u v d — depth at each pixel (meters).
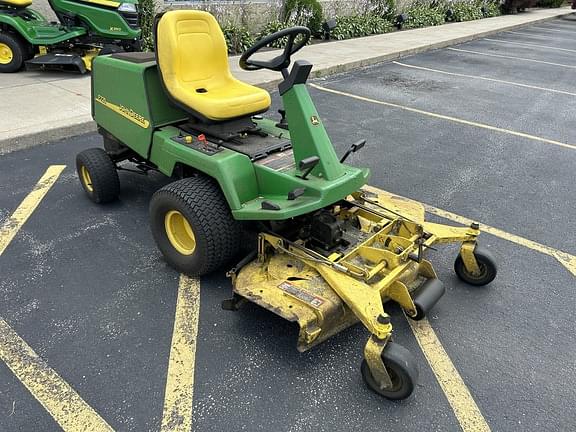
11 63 7.71
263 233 3.03
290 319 2.49
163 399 2.48
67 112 6.11
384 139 6.16
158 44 3.38
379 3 15.20
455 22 18.62
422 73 10.04
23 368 2.62
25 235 3.82
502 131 6.70
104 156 4.12
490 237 4.07
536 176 5.29
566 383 2.69
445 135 6.42
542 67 11.41
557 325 3.12
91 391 2.50
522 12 24.89
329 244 3.01
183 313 3.07
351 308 2.54
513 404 2.54
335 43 12.12
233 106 3.28
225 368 2.68
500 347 2.92
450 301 3.30
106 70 3.87
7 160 5.12
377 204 3.41
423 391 2.60
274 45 10.96
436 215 4.37
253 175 3.10
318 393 2.55
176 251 3.36
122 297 3.19
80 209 4.23
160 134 3.49
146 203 4.38
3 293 3.17
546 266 3.72
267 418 2.40
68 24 7.78
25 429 2.29
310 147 2.94
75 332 2.88
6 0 7.54
